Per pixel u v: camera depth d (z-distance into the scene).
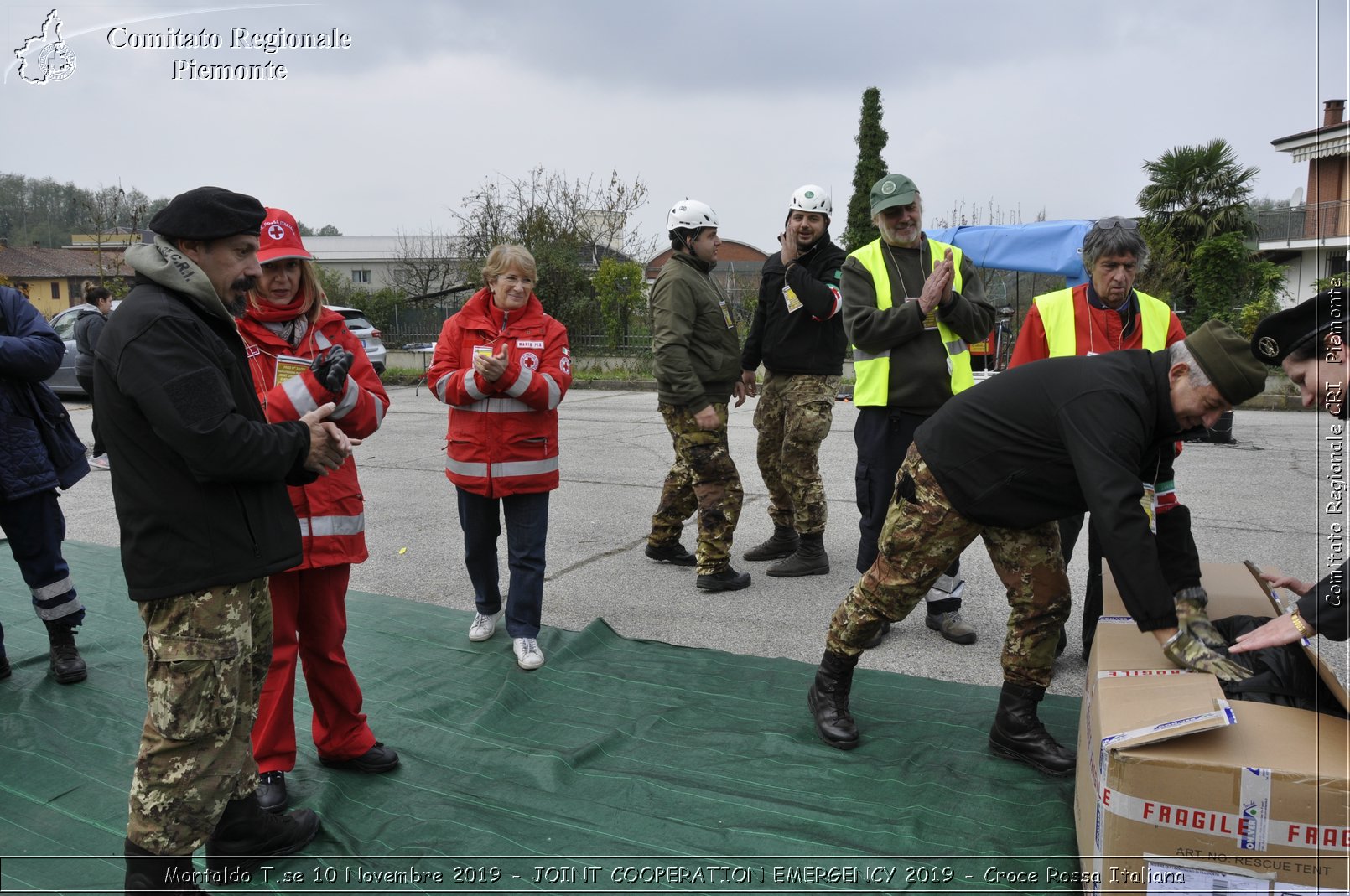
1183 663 2.25
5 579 5.25
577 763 3.05
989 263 12.48
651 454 9.59
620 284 20.02
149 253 2.11
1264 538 5.75
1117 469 2.32
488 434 3.71
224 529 2.13
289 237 2.69
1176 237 18.88
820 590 4.85
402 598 4.80
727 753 3.12
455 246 28.06
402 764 3.06
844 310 3.94
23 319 3.55
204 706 2.12
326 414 2.31
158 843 2.12
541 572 3.87
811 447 4.85
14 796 2.93
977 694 3.51
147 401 1.99
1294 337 2.16
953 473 2.69
